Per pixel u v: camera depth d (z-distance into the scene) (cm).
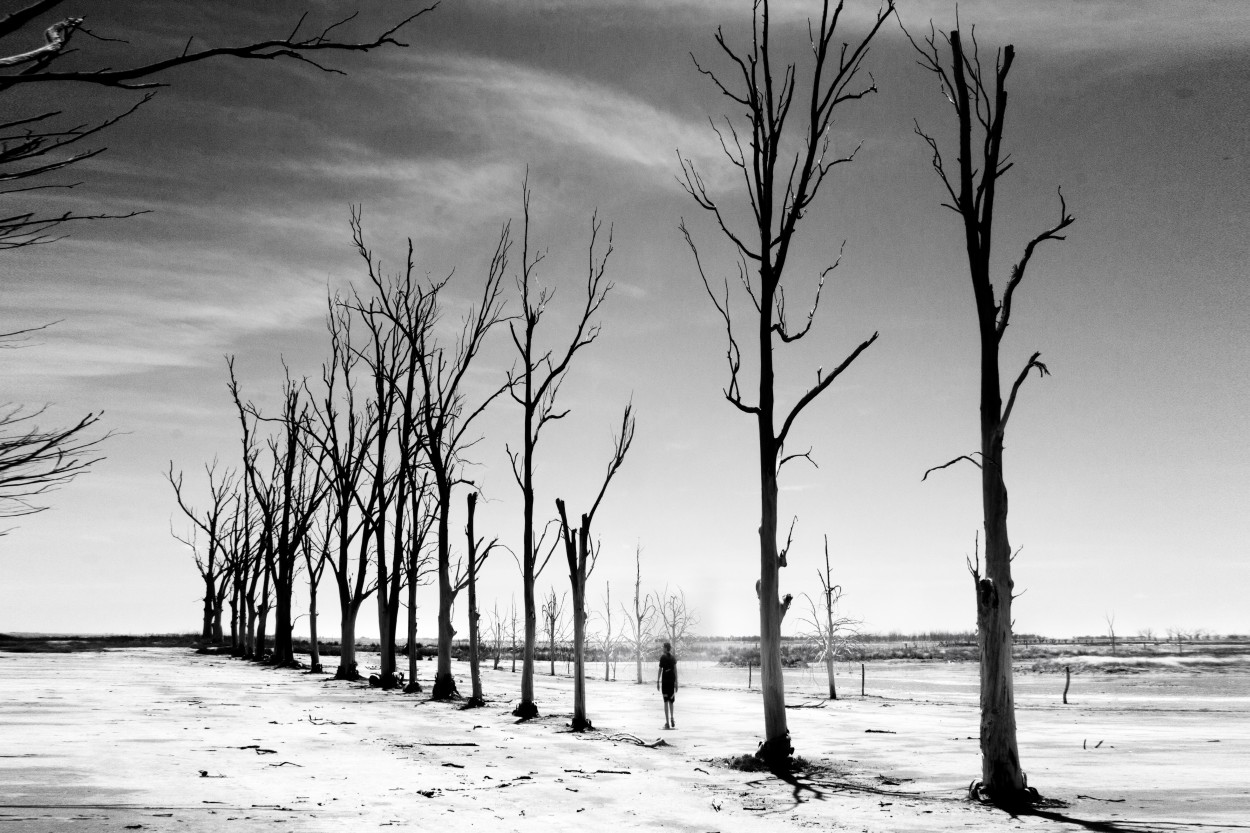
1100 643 18725
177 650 7906
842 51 1686
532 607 2586
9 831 895
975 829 1025
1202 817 1080
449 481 3572
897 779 1450
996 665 1248
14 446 485
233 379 6003
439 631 3169
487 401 3525
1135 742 2058
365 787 1259
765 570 1634
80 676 3875
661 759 1661
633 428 2298
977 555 1325
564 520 2292
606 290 2652
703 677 7650
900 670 9450
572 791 1280
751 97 1706
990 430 1306
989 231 1373
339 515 4262
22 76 341
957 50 1397
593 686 4938
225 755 1533
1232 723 2730
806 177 1678
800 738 2178
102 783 1215
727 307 1678
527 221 2652
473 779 1373
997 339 1343
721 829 1024
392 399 3906
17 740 1669
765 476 1656
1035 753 1822
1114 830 1005
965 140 1391
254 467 6166
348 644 4181
